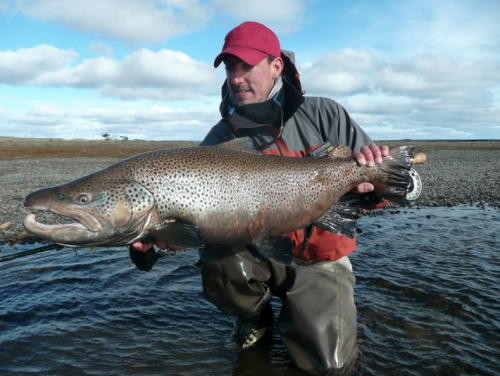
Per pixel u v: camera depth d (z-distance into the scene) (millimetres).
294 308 1162
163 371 1127
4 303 1490
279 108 1251
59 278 1724
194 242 1053
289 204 1160
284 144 1261
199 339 1295
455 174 5871
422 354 1182
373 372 1105
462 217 3004
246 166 1134
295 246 1227
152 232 1084
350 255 2027
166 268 1869
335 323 1132
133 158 1103
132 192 1053
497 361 1145
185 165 1096
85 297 1559
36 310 1442
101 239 1052
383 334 1287
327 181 1193
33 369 1120
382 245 2207
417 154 1260
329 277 1198
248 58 1174
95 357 1185
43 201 1024
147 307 1498
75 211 1032
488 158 9516
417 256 2010
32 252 1111
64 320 1386
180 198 1077
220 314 1465
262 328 1282
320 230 1229
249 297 1200
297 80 1286
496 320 1360
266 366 1155
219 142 1331
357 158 1205
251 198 1121
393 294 1570
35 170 6508
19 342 1238
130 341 1273
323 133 1291
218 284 1191
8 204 3438
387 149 1210
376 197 1270
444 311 1429
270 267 1228
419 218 2959
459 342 1236
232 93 1256
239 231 1128
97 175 1071
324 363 1095
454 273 1767
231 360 1186
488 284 1642
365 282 1680
